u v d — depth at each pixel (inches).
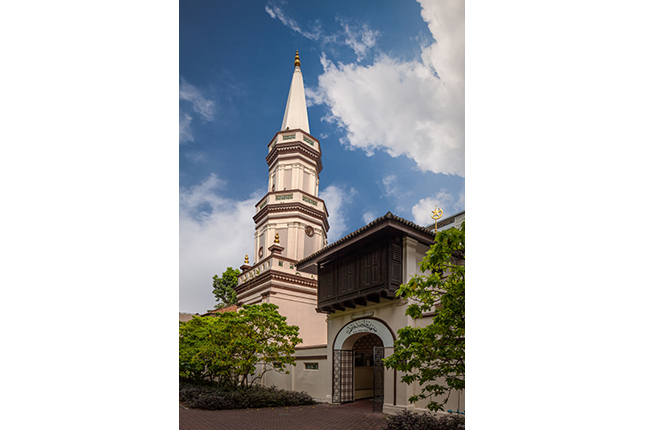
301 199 848.3
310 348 616.1
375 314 492.7
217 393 543.2
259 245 855.7
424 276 266.8
